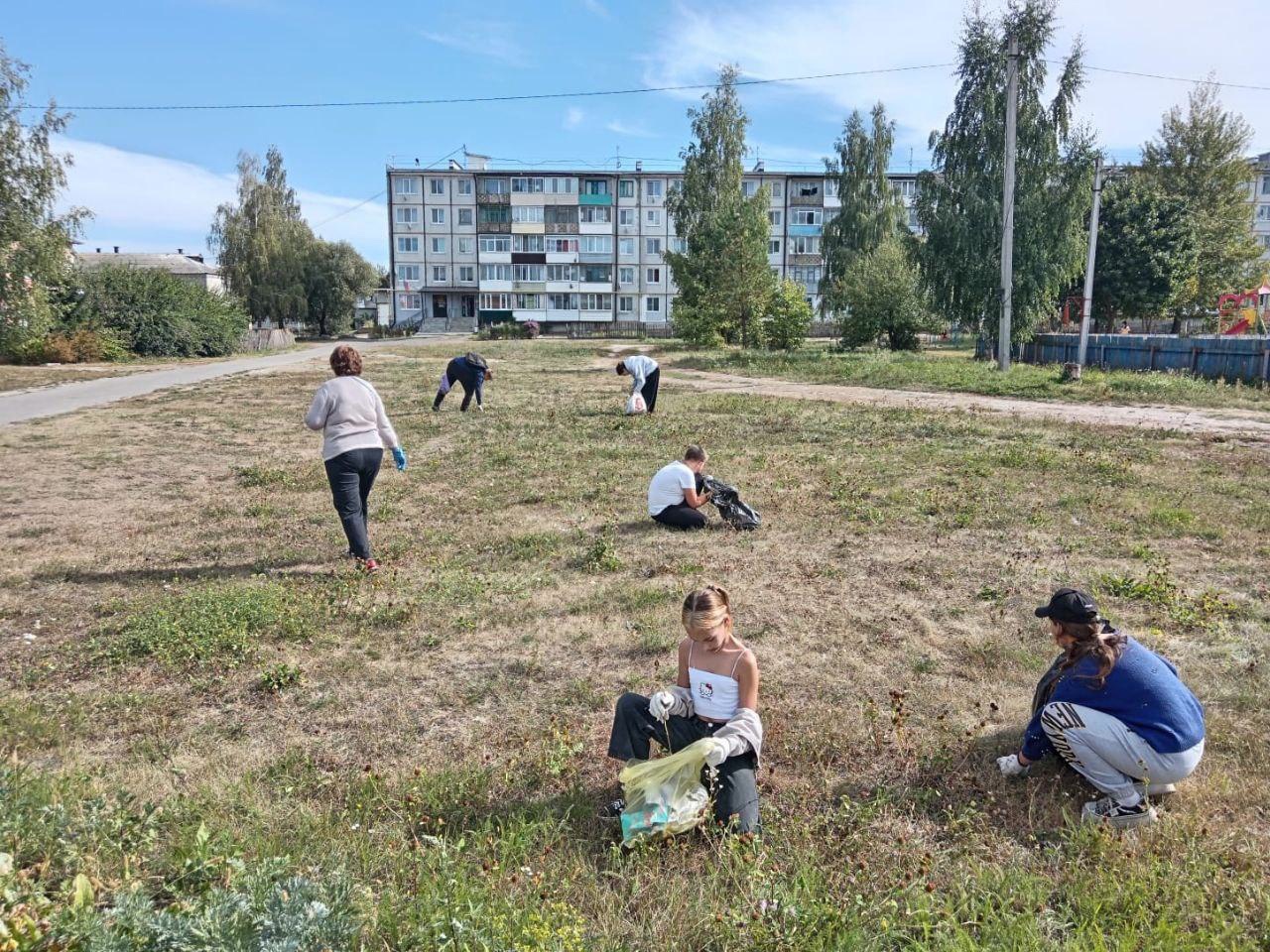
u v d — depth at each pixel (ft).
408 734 13.96
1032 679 15.72
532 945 8.23
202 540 25.45
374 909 8.84
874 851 10.62
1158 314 150.51
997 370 84.94
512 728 14.11
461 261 265.34
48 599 20.29
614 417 52.16
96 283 113.09
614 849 10.48
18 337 85.15
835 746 13.30
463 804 11.74
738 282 122.72
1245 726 13.76
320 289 232.32
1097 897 9.50
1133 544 24.22
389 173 259.19
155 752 13.16
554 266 262.88
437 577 21.77
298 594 20.21
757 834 10.75
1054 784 12.17
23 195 80.18
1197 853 10.31
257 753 13.23
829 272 185.78
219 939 7.57
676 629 18.17
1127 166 160.56
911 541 24.81
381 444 22.81
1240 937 8.82
